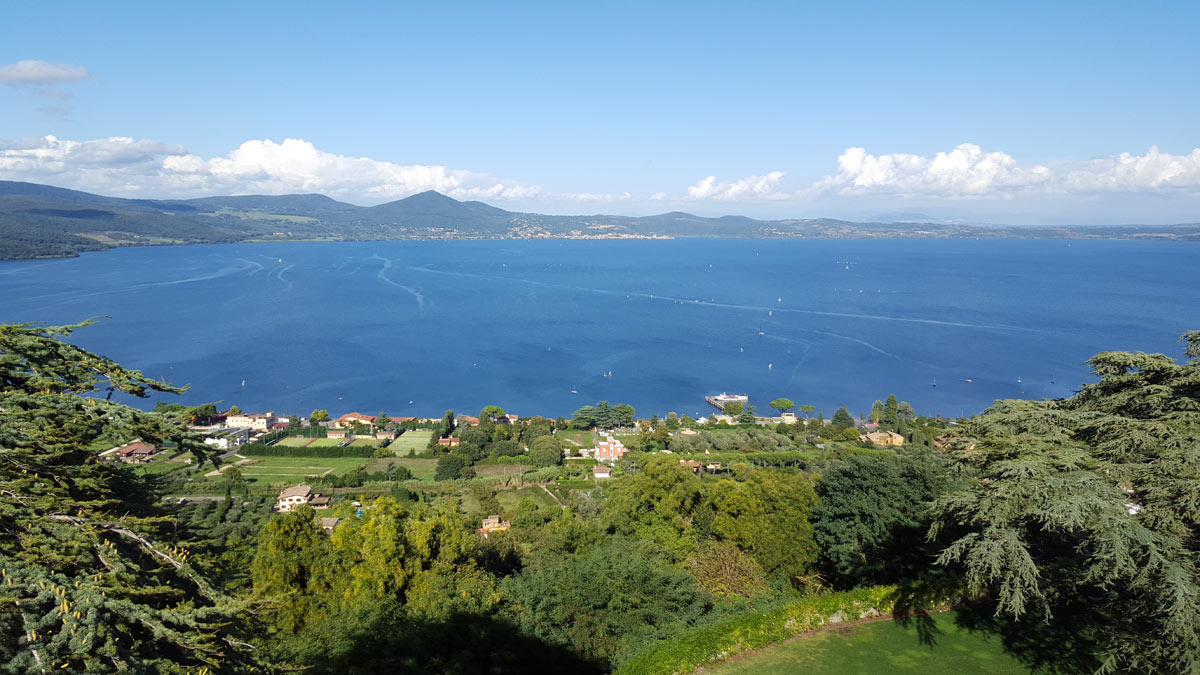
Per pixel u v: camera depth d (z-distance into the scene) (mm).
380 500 36781
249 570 31312
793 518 38406
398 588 31531
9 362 18297
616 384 159500
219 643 16562
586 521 50031
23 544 14922
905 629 28766
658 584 32125
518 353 189625
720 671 25953
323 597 30188
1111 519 21469
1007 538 22859
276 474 97375
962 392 148875
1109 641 24828
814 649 27375
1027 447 25250
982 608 30203
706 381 161250
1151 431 26016
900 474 37531
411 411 141000
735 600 33438
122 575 15312
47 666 12789
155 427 18266
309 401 145250
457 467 95188
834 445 103750
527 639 28922
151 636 15320
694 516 44062
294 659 24812
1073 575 28047
